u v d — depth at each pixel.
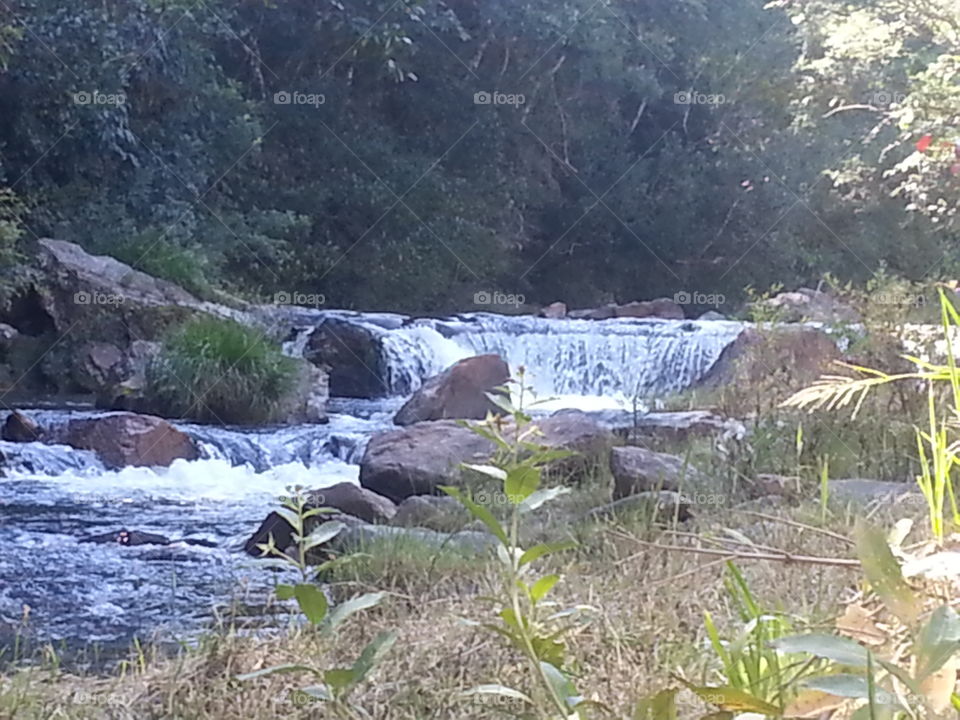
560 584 3.27
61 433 8.72
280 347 12.05
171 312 12.94
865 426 6.01
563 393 13.37
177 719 2.56
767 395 7.29
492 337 13.95
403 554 4.28
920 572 1.42
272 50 19.34
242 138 18.16
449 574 3.95
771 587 2.93
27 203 14.84
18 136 15.37
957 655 1.29
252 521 6.64
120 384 11.27
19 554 5.46
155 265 14.43
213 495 7.66
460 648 2.67
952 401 5.93
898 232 19.03
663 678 2.22
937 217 12.27
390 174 19.95
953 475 3.76
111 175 16.27
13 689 2.98
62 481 8.00
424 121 21.02
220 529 6.34
